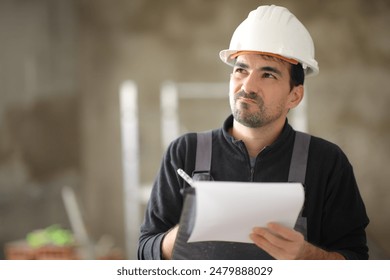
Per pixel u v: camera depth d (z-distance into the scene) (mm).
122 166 10672
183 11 10711
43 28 10461
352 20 10828
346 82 10828
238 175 2734
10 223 10305
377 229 10805
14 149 10352
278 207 2207
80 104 10633
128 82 10664
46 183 10477
